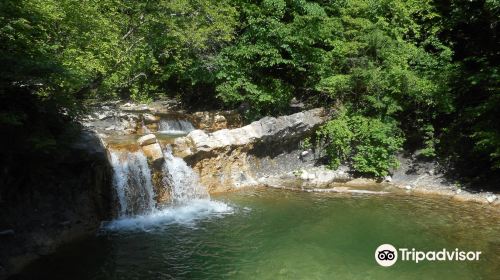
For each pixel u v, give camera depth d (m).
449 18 18.17
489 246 10.33
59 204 10.53
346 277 8.84
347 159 16.61
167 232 10.85
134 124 16.03
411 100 16.95
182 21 16.61
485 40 17.47
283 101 18.14
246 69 18.08
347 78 16.80
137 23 16.27
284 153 16.41
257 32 17.75
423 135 16.95
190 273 8.82
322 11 17.84
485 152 14.93
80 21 13.07
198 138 13.74
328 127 16.25
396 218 12.12
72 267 8.92
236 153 14.68
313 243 10.38
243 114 18.08
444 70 16.33
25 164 10.21
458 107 16.36
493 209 12.86
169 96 21.88
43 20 11.02
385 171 15.64
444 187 14.76
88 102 14.95
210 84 20.17
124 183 11.82
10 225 9.48
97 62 13.48
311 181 15.29
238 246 10.13
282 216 12.09
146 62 17.19
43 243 9.58
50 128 10.21
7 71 8.59
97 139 11.48
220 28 16.95
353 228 11.34
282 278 8.73
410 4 18.38
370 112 17.00
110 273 8.73
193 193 13.36
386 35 17.52
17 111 9.10
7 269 8.55
